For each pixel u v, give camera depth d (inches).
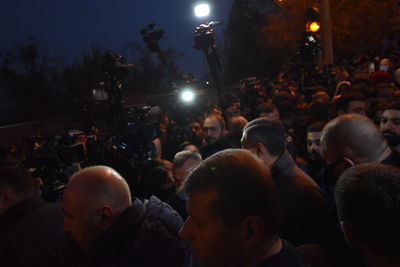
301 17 1229.7
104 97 182.2
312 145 125.1
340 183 42.9
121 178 67.5
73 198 64.3
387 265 39.0
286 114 176.9
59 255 77.3
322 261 63.6
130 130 139.8
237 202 40.2
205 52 179.9
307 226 75.3
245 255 41.2
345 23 1092.5
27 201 83.5
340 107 155.3
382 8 1042.1
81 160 150.1
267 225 41.3
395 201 38.4
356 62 544.7
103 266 61.4
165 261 62.2
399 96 141.6
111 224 64.4
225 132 168.7
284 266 41.6
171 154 193.5
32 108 812.0
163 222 65.9
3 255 76.1
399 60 452.1
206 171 42.4
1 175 83.8
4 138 490.9
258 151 84.4
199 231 41.9
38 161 132.8
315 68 312.7
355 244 41.8
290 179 81.0
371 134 72.1
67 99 855.1
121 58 149.1
